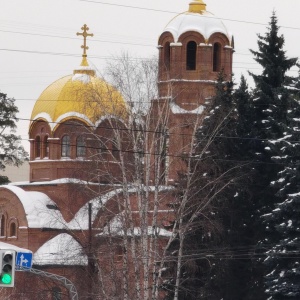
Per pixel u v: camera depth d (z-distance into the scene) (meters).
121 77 152.12
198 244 150.38
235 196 150.75
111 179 148.75
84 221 185.62
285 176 140.38
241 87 154.62
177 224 149.12
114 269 147.38
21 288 177.62
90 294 147.62
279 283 137.88
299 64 152.25
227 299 149.75
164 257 144.12
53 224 189.12
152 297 143.88
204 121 153.75
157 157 148.75
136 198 160.62
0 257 105.56
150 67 153.12
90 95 159.00
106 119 155.25
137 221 158.38
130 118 151.00
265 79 156.00
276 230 142.00
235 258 150.25
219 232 147.25
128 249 151.62
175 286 144.38
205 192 148.38
